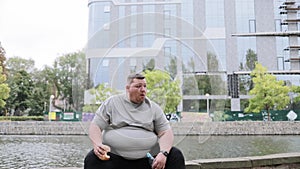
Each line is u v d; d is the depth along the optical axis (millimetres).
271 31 22062
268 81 16188
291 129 12617
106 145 1345
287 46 22094
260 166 1958
